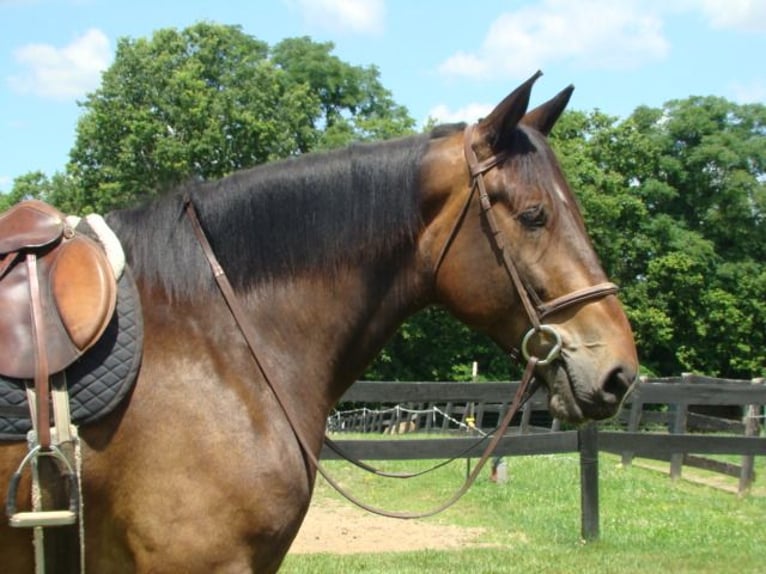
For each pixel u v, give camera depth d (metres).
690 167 34.28
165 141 25.97
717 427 12.50
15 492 2.10
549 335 2.40
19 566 2.22
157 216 2.47
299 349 2.51
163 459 2.20
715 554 6.62
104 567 2.28
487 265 2.46
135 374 2.21
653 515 8.47
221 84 28.25
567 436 7.14
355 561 6.26
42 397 2.10
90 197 26.92
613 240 30.84
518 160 2.45
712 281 32.62
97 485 2.19
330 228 2.51
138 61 26.69
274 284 2.49
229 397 2.30
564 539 7.24
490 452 2.62
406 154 2.56
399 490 9.98
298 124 29.78
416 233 2.53
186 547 2.19
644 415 13.09
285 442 2.35
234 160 27.94
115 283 2.26
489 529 7.83
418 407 21.91
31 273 2.20
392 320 2.60
